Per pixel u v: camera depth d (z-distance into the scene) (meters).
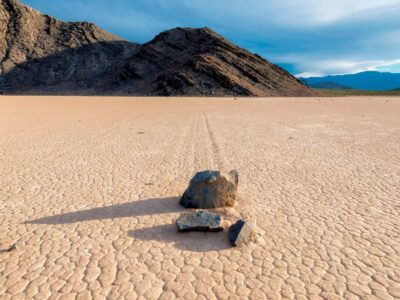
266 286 4.94
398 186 9.59
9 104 42.84
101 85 131.38
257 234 6.54
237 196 8.64
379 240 6.35
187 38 135.00
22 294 4.72
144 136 18.16
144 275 5.20
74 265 5.45
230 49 121.69
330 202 8.31
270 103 55.97
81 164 11.95
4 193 8.86
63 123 23.80
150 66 127.75
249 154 13.69
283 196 8.72
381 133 19.58
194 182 7.81
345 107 44.62
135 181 9.95
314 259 5.68
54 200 8.37
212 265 5.49
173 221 7.12
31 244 6.12
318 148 15.00
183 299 4.65
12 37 159.00
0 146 14.97
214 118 28.12
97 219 7.22
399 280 5.11
